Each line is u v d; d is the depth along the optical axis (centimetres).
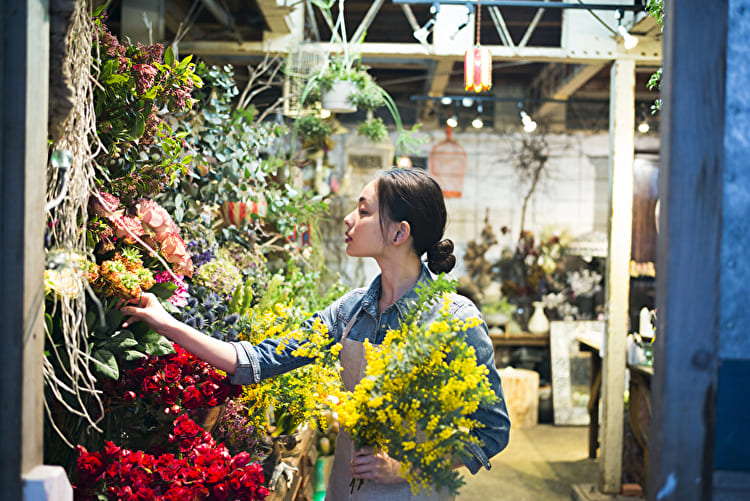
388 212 175
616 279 422
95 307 162
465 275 777
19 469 112
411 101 734
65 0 122
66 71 126
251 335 209
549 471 507
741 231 109
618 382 425
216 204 263
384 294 185
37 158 117
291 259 373
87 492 147
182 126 235
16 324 113
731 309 109
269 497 204
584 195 779
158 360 176
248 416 210
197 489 150
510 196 782
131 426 178
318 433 357
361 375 178
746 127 109
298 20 412
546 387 670
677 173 107
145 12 350
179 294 190
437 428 138
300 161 425
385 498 159
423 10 481
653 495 109
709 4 107
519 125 776
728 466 108
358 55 406
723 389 108
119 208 178
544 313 750
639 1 377
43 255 120
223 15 402
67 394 161
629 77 413
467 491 462
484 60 343
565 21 412
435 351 141
